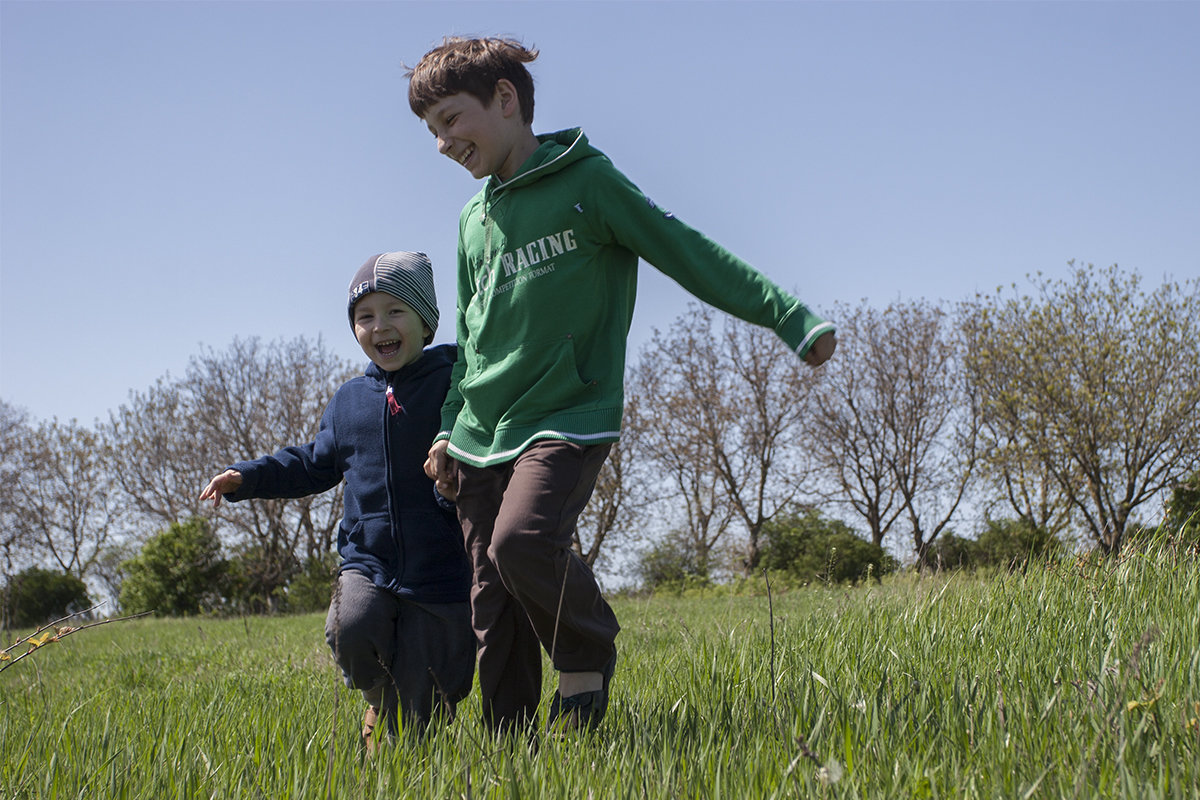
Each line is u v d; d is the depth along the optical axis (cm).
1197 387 2733
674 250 276
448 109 288
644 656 568
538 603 268
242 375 3941
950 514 3800
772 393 4106
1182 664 258
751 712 263
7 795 240
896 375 3912
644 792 200
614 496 4094
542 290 284
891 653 335
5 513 4297
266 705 391
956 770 193
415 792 220
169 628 1741
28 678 669
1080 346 2850
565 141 294
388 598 318
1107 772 188
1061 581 439
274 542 3800
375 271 334
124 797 232
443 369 338
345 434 339
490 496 296
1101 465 2808
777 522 3334
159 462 3941
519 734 268
